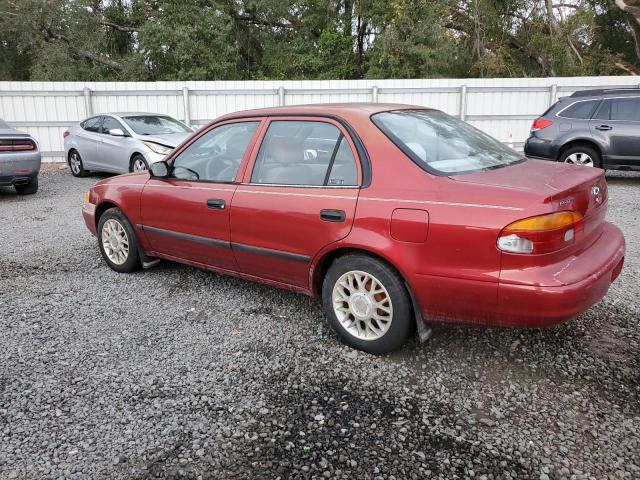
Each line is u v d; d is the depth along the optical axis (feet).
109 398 10.17
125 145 35.99
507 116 48.26
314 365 11.34
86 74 69.56
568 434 8.93
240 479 8.04
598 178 11.19
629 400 9.86
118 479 8.06
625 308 13.92
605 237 11.46
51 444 8.86
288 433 9.07
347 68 73.67
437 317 10.58
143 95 49.24
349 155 11.74
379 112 12.38
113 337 12.78
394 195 10.77
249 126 13.88
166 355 11.87
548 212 9.36
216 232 13.99
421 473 8.09
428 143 11.81
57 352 12.04
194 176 14.85
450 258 10.03
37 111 48.55
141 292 15.75
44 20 67.62
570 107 32.78
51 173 43.55
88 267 18.25
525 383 10.52
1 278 17.20
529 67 77.20
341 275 11.69
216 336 12.80
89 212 18.13
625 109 31.37
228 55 72.02
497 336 12.47
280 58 74.38
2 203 30.91
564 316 9.43
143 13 74.23
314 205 11.87
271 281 13.47
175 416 9.59
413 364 11.31
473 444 8.73
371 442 8.82
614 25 80.28
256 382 10.69
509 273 9.54
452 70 72.18
